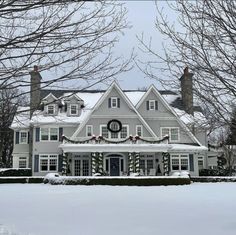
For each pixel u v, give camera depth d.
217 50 7.52
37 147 40.84
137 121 41.22
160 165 40.69
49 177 33.81
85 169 40.25
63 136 38.97
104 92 41.25
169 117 42.28
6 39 6.97
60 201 16.95
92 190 24.44
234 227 9.66
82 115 42.00
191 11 7.50
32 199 18.09
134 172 38.59
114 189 25.52
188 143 41.88
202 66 7.63
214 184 31.09
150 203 15.72
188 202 16.03
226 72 7.57
